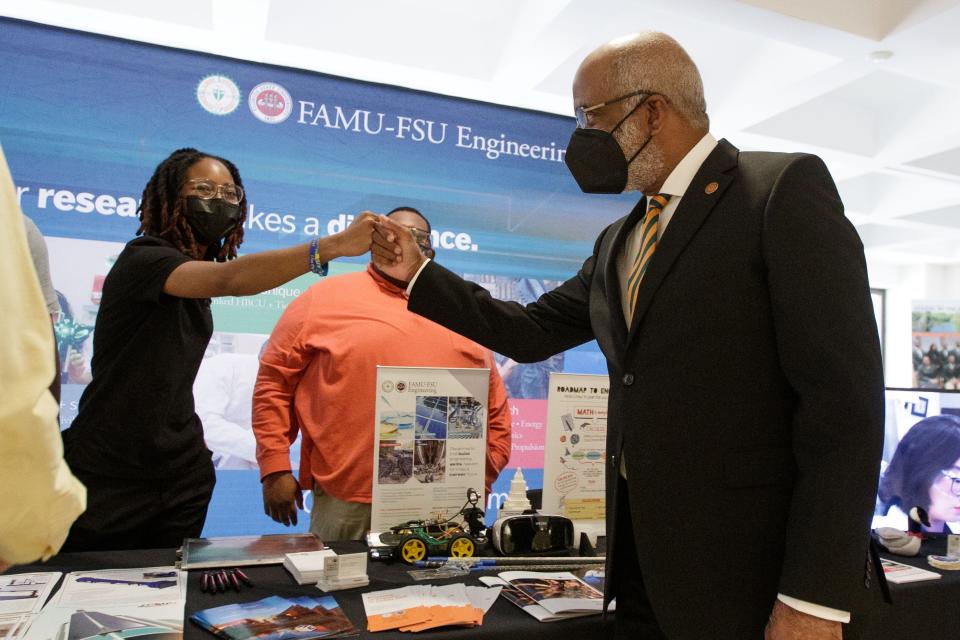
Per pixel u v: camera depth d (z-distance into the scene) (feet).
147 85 9.98
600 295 4.34
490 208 11.83
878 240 24.12
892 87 13.67
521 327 4.79
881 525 6.70
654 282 3.59
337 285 7.39
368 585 4.41
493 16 11.12
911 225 20.42
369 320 6.97
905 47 9.91
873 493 2.90
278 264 4.84
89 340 9.63
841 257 3.11
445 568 4.79
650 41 3.82
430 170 11.49
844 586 2.82
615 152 3.83
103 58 9.77
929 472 6.66
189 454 5.65
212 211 5.66
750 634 3.26
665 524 3.44
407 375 5.39
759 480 3.29
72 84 9.62
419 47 10.85
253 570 4.60
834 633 2.84
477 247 11.73
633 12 9.94
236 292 4.96
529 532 5.22
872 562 3.25
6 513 1.96
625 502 3.95
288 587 4.25
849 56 10.23
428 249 6.57
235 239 6.26
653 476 3.49
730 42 11.84
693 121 3.81
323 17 10.37
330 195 10.90
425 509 5.34
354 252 4.83
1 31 9.34
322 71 10.88
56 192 9.52
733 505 3.31
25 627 3.36
